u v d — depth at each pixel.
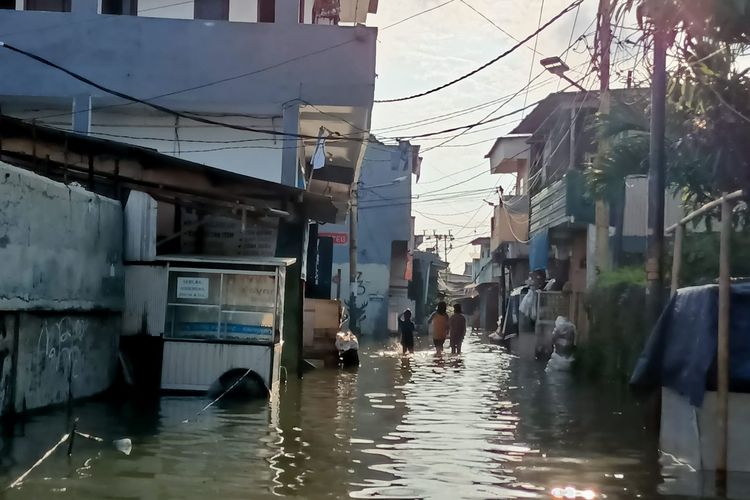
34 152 14.50
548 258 24.39
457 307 25.58
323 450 8.39
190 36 17.98
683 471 7.51
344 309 24.95
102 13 18.53
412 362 22.34
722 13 8.21
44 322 10.28
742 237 12.08
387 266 39.03
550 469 7.66
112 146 14.62
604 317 16.59
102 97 17.92
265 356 12.83
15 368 9.56
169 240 15.73
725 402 7.20
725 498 6.51
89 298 11.58
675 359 8.16
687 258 13.01
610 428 10.28
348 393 13.94
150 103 17.89
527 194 31.08
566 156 24.62
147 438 8.72
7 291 9.22
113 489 6.41
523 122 27.05
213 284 13.09
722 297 7.24
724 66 9.80
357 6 24.75
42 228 10.09
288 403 12.22
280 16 17.89
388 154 39.31
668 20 8.84
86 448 8.04
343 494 6.50
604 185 14.35
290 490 6.57
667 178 11.94
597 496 6.57
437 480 7.11
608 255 18.41
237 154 18.72
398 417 11.08
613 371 15.36
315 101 17.73
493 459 8.16
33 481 6.59
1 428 8.91
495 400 13.32
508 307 32.88
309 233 23.09
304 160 21.89
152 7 18.70
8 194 9.21
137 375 12.85
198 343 12.86
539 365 21.34
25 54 16.38
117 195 14.66
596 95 22.75
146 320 12.97
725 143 10.50
